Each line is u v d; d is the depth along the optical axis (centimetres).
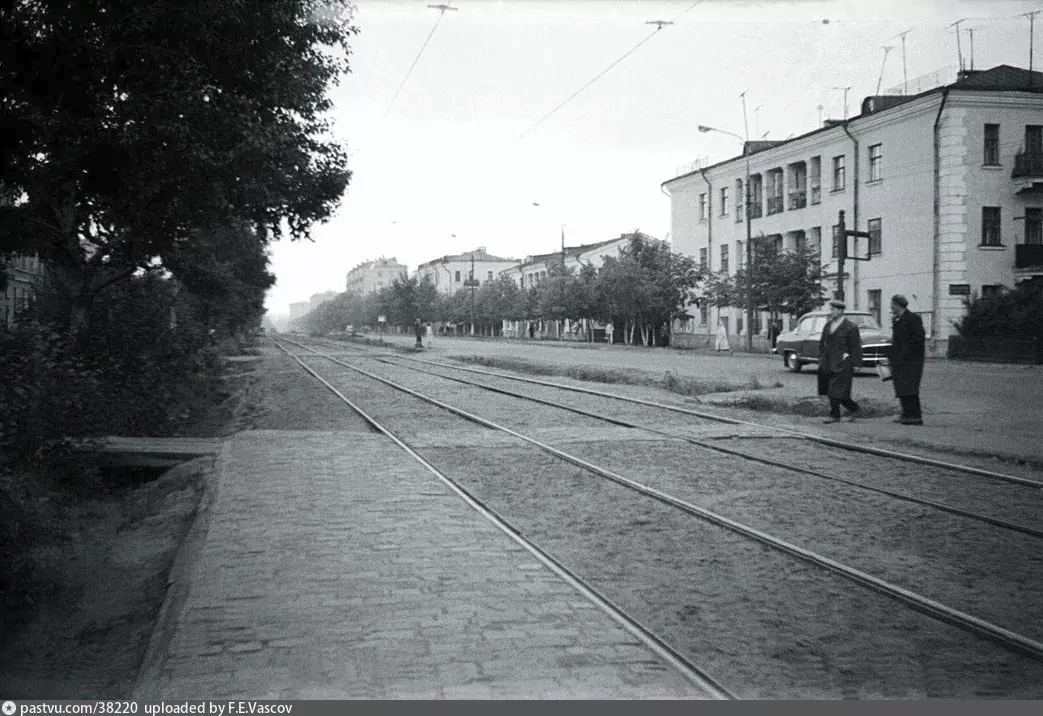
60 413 959
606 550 630
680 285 5166
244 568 579
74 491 951
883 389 1978
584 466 977
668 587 543
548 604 502
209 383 2467
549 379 2566
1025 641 445
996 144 3544
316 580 551
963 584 544
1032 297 3061
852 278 4028
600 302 5612
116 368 1567
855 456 1035
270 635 454
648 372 2597
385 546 634
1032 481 840
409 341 8275
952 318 3488
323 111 1541
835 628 473
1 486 639
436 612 488
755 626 475
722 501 789
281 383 2644
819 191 4338
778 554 617
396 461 1032
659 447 1123
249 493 838
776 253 4128
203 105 1071
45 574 644
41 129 1023
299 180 1686
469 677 399
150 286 2034
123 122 1049
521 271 9875
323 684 393
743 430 1275
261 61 1132
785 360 2714
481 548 629
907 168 3719
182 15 981
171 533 766
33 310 1554
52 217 1455
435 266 13150
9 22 904
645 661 418
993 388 1964
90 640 539
